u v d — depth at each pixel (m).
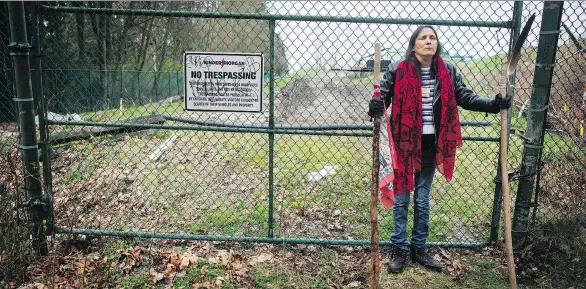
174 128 3.60
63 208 4.33
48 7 3.40
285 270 3.45
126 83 9.16
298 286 3.24
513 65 3.06
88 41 15.38
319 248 3.82
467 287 3.26
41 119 3.58
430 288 3.24
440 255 3.76
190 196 5.38
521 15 3.38
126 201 5.12
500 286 3.27
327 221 4.52
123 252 3.61
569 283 3.26
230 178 6.19
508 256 3.03
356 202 5.11
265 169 6.62
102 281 3.22
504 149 3.02
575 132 3.97
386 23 3.44
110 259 3.53
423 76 3.26
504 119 3.01
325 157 7.19
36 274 3.32
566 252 3.55
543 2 3.37
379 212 4.79
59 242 3.78
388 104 3.35
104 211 4.76
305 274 3.40
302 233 4.20
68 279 3.24
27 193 3.55
